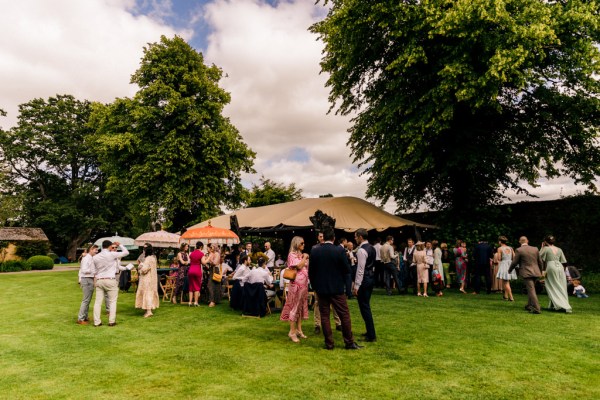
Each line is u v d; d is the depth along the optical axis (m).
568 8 12.55
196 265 10.50
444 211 17.48
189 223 26.31
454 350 5.49
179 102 24.48
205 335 6.81
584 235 14.67
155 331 7.20
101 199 44.75
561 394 3.92
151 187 24.64
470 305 9.62
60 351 5.79
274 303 10.43
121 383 4.39
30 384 4.39
